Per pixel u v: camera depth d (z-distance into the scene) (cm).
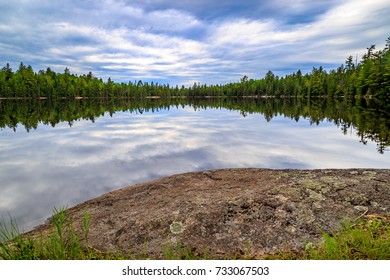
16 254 273
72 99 12169
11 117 3528
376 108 3891
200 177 621
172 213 396
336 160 1084
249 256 302
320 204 382
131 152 1306
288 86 12019
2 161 1128
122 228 374
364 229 313
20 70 10900
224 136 1852
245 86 14712
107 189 750
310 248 300
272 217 365
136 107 7031
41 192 725
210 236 341
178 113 4672
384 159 1090
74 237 309
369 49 7175
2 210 587
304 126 2405
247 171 642
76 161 1121
